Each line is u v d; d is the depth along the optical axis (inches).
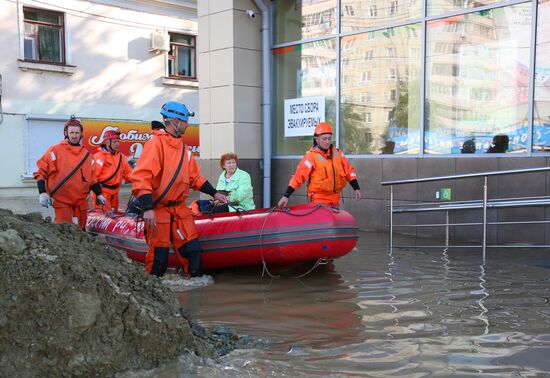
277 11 399.5
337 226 229.1
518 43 288.5
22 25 673.6
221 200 222.4
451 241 302.2
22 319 117.3
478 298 186.4
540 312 169.2
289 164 394.9
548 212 275.6
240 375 123.3
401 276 222.1
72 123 251.9
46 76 695.7
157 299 138.7
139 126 780.6
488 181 297.3
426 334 150.3
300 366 128.6
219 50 397.7
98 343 122.6
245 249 235.5
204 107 411.8
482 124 303.7
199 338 141.1
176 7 798.5
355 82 359.6
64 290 121.1
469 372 123.9
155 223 203.8
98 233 273.4
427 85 325.4
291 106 394.6
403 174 333.1
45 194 248.2
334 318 167.6
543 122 280.5
